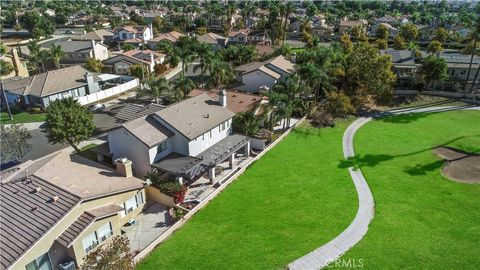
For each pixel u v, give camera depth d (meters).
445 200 38.75
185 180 40.66
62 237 26.78
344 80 71.06
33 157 47.78
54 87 66.12
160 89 65.25
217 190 39.59
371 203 38.12
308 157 48.78
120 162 35.84
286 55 89.31
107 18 185.62
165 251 30.81
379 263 29.44
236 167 45.22
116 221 30.64
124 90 76.44
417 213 36.34
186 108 45.03
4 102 67.06
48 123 43.19
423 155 49.91
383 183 42.25
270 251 30.70
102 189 31.91
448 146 52.88
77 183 32.09
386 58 68.94
